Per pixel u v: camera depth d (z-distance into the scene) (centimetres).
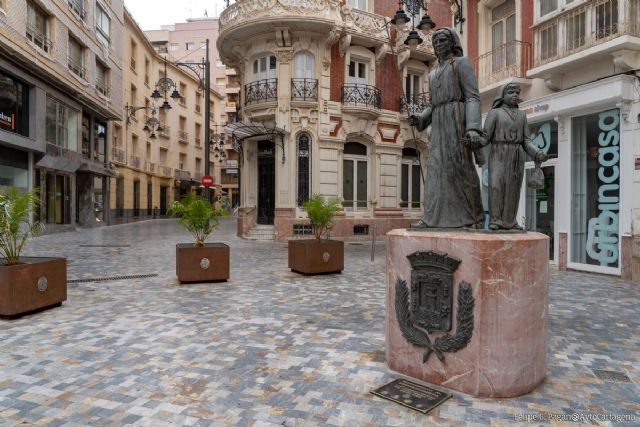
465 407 339
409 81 2105
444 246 371
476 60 1322
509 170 398
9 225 598
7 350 466
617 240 952
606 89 926
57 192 2167
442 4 2109
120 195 3166
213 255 871
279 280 906
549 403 347
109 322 576
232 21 1839
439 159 422
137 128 3456
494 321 350
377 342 496
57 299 655
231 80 6494
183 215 877
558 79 1058
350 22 1862
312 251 963
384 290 800
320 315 617
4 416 325
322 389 372
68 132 2147
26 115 1792
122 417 324
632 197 908
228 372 409
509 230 389
